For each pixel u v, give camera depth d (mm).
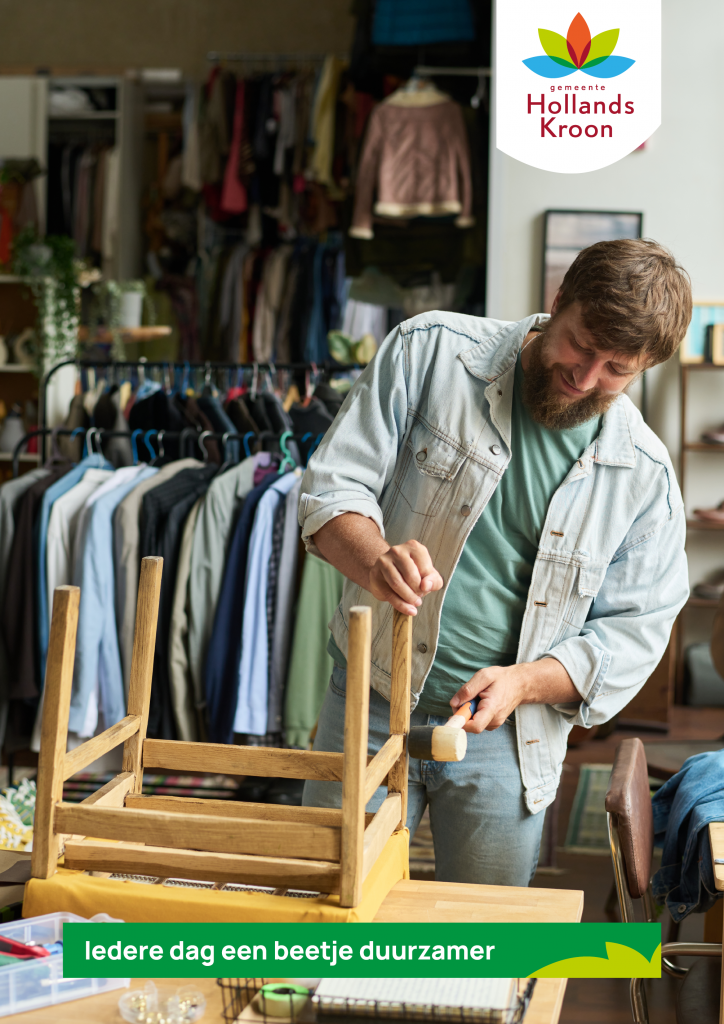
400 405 1479
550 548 1450
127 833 1007
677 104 4691
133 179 5645
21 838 1992
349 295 4746
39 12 5934
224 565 2645
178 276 5598
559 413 1368
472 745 1477
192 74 5871
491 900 1054
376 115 4391
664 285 1219
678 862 1605
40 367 4168
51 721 1020
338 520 1332
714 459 4836
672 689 4750
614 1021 2133
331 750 1501
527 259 4734
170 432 3148
